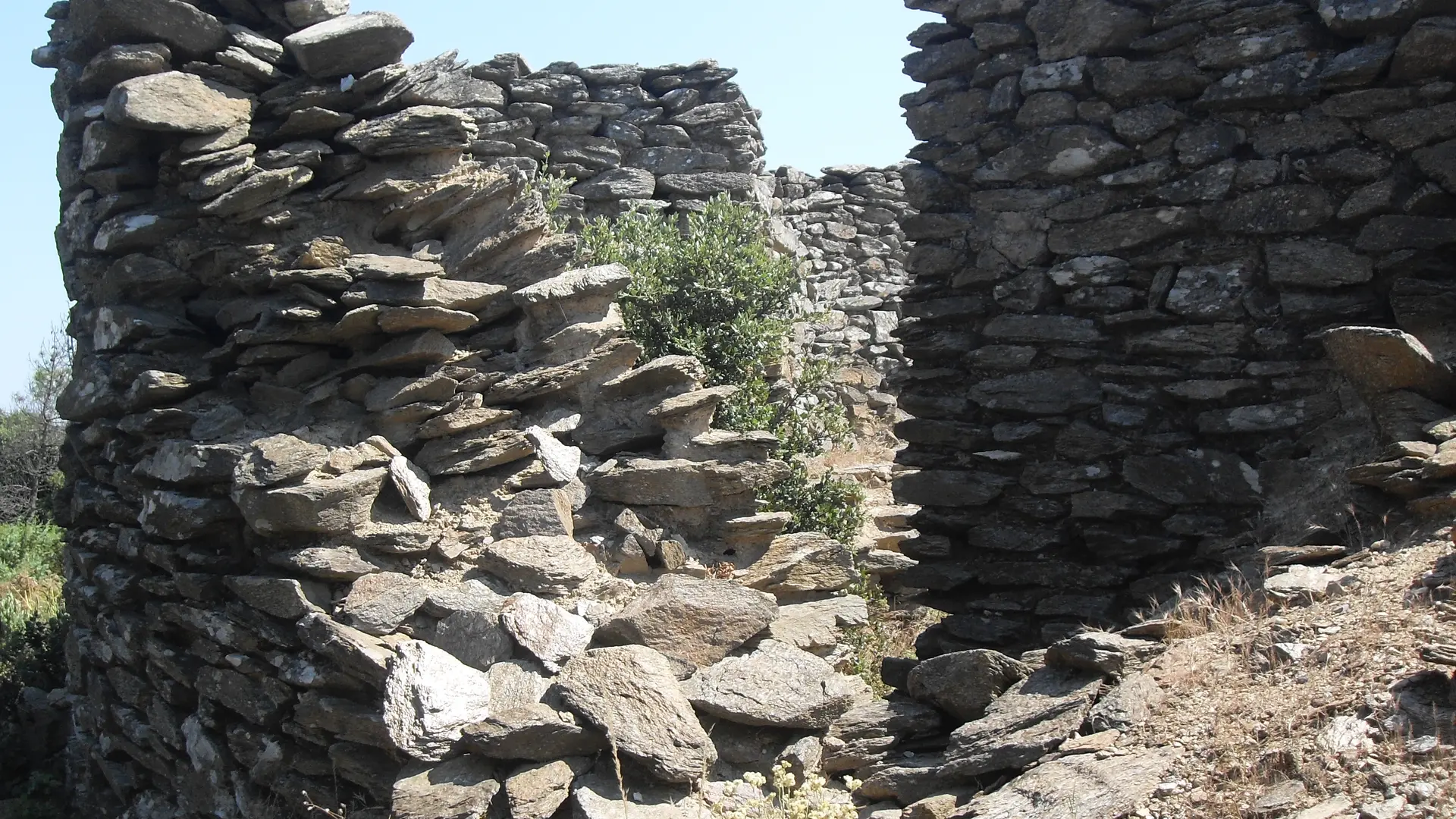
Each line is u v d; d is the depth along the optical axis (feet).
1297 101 17.61
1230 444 18.06
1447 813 9.67
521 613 15.93
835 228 43.47
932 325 20.67
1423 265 16.67
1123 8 18.85
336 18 20.16
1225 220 18.07
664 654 15.70
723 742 14.93
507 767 14.37
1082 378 19.11
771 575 17.79
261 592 16.98
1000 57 19.95
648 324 26.50
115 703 21.88
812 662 15.57
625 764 14.06
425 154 19.90
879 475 34.65
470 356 19.04
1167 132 18.60
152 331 19.12
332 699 16.11
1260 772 11.05
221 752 18.26
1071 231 19.31
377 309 18.06
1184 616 14.47
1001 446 19.71
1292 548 15.34
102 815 22.67
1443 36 16.33
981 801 12.03
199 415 18.60
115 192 19.36
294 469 16.92
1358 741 10.82
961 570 19.79
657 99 35.47
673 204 35.50
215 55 19.33
